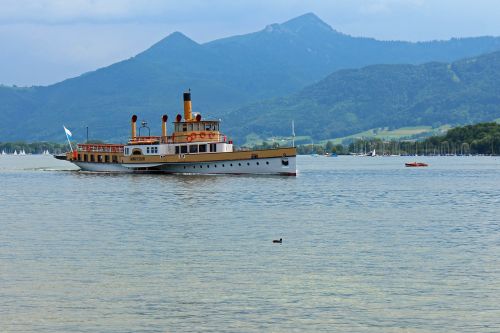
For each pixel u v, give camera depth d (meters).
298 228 103.00
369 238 93.94
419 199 152.38
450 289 67.38
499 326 57.94
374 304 63.00
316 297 65.00
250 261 78.88
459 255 82.12
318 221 111.19
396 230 101.38
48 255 82.44
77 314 60.62
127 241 91.38
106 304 63.12
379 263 77.81
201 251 84.44
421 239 93.25
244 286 68.50
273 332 56.72
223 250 85.06
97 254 82.88
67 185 190.12
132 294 66.00
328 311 61.28
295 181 193.50
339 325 58.12
